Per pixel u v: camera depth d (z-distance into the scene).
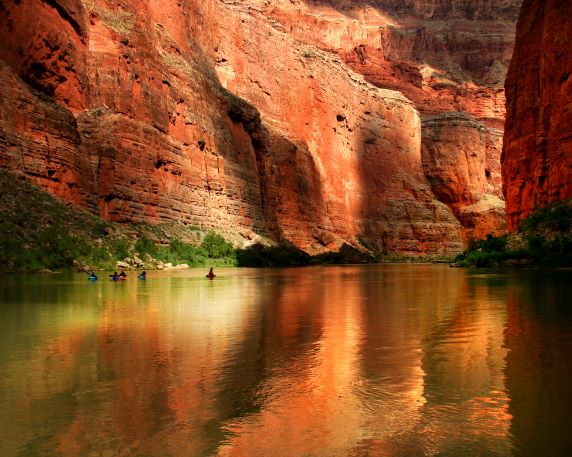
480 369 7.66
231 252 52.31
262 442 5.16
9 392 6.59
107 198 42.81
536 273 30.75
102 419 5.71
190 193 53.62
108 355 8.59
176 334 10.55
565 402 6.18
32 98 38.12
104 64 46.41
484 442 5.12
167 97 52.75
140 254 39.72
